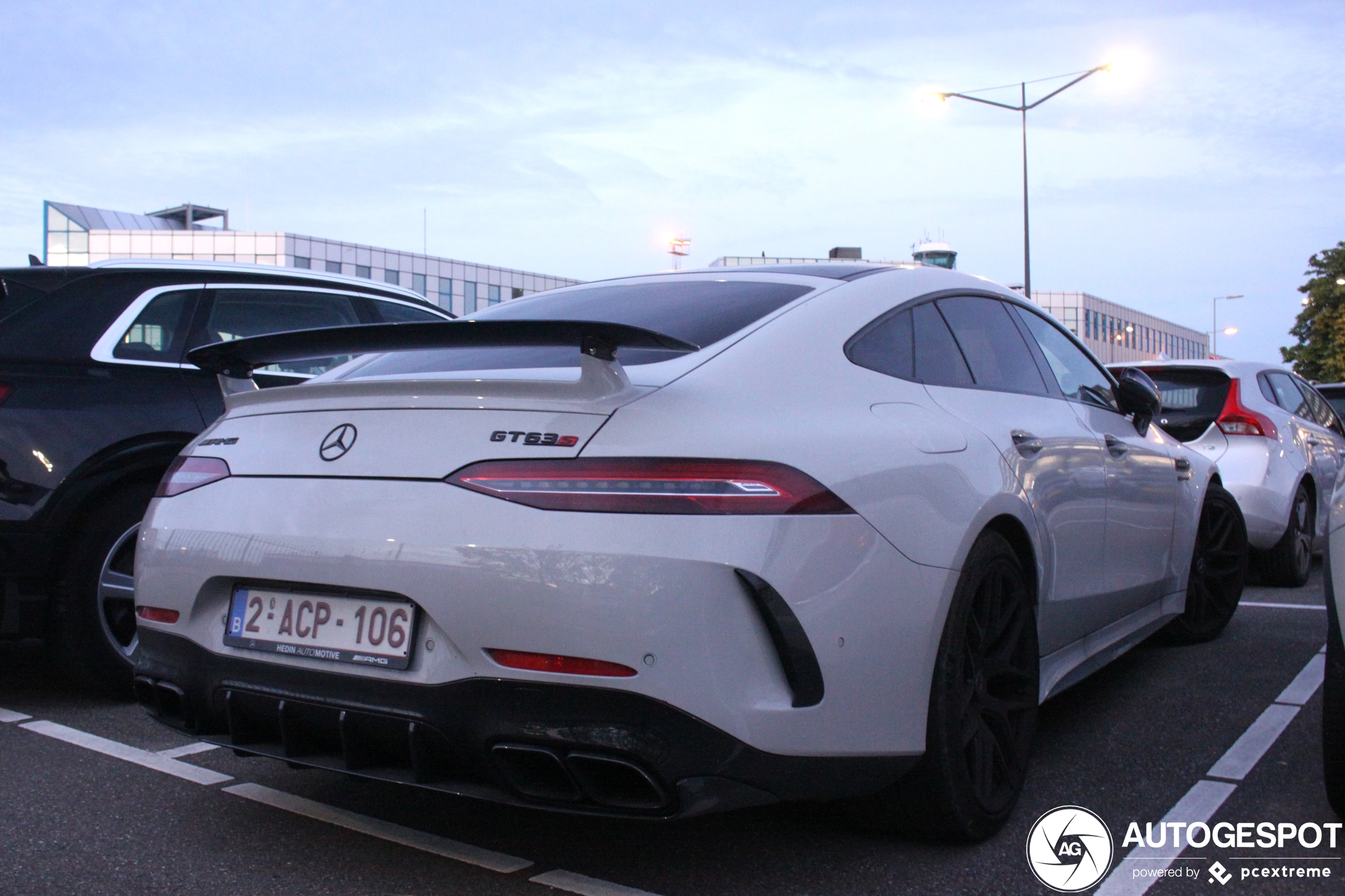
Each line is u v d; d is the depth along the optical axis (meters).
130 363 3.99
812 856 2.46
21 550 3.63
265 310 4.55
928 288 3.04
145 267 4.23
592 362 2.12
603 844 2.54
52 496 3.67
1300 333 61.22
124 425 3.84
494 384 2.20
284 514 2.30
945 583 2.37
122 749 3.32
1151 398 3.76
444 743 2.10
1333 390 9.21
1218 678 4.09
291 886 2.32
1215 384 6.25
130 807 2.80
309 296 4.76
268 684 2.30
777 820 2.67
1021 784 2.69
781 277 2.93
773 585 2.04
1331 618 2.66
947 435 2.59
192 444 2.68
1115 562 3.49
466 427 2.19
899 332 2.79
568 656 1.98
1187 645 4.67
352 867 2.42
